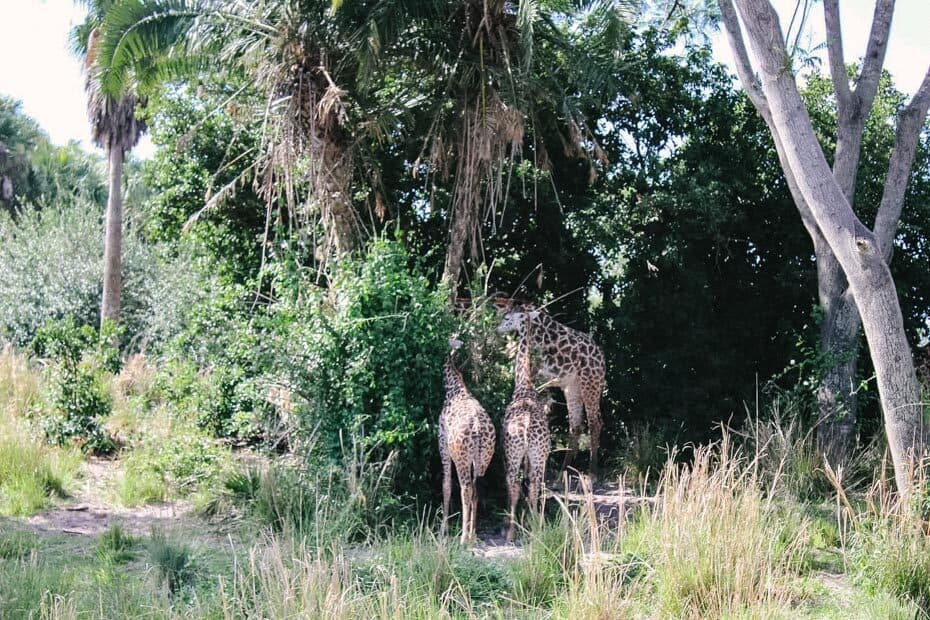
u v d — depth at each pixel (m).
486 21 10.48
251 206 13.30
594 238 12.15
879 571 6.57
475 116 10.69
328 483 8.17
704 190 11.80
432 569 6.45
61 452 10.02
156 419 10.70
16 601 5.64
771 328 13.06
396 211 12.87
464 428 7.96
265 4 10.80
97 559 6.97
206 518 8.38
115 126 19.06
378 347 8.76
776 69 7.61
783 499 8.16
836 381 10.24
